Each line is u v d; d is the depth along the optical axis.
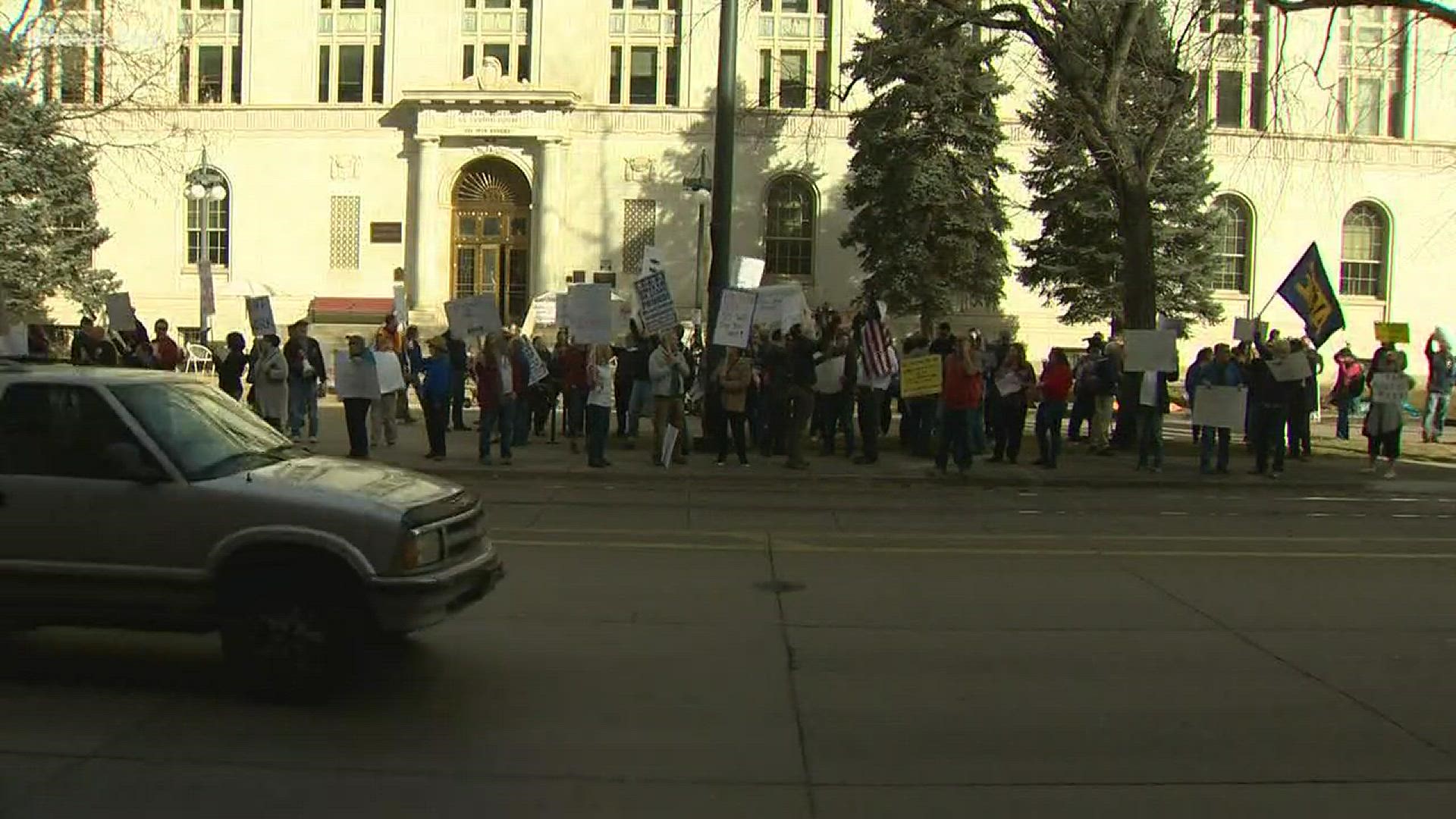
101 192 42.03
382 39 42.28
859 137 34.38
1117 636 7.65
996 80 33.97
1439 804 4.92
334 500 5.95
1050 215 35.47
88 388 6.28
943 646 7.35
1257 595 8.96
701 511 13.22
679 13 41.75
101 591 6.04
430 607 5.93
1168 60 19.95
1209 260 36.06
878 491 15.66
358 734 5.60
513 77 42.03
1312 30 38.75
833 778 5.14
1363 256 43.75
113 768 5.10
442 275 41.91
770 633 7.60
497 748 5.45
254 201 42.38
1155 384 17.30
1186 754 5.50
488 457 16.98
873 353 17.27
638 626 7.72
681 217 41.66
